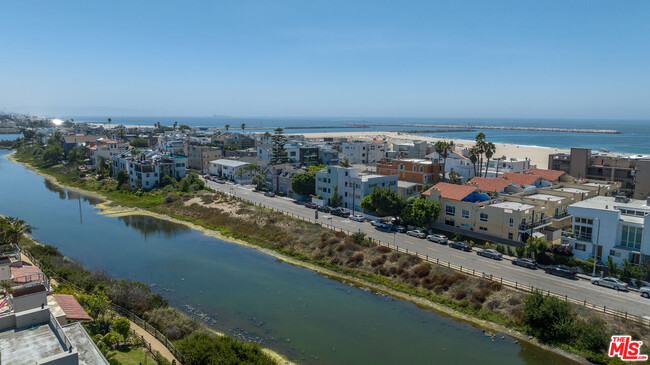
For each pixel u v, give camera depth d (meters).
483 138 101.38
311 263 61.22
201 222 84.00
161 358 31.34
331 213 83.50
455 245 60.94
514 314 43.41
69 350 21.16
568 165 102.88
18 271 41.75
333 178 88.62
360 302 48.59
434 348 38.88
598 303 43.03
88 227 81.44
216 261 62.31
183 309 46.03
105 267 59.31
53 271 48.66
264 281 54.59
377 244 62.03
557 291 45.97
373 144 159.38
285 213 83.38
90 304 36.22
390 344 39.47
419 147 151.75
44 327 25.69
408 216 70.62
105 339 31.67
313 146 157.62
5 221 59.88
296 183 95.69
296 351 37.88
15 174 150.75
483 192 78.31
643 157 99.19
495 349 38.88
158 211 93.31
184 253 66.00
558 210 68.75
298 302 48.38
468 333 41.72
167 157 120.44
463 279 50.00
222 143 185.38
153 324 39.69
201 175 135.88
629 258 49.81
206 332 39.19
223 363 27.77
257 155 151.62
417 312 46.19
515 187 79.44
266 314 45.22
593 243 53.00
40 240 72.00
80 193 116.12
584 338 38.34
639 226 49.69
